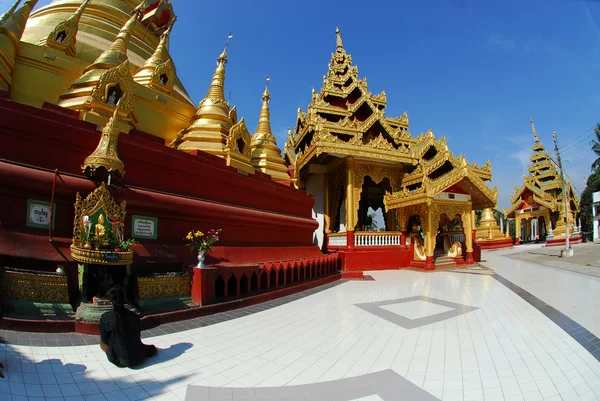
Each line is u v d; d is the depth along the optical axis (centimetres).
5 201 645
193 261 897
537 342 626
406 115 2409
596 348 595
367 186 2503
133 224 810
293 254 1412
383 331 693
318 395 414
